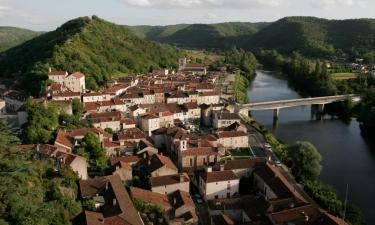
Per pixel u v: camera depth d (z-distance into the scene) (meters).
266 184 143.75
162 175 146.38
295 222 111.12
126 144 181.62
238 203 130.38
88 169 150.25
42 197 97.56
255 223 114.19
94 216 98.88
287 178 161.75
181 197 129.00
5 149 101.69
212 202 131.38
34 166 107.31
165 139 197.25
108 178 128.88
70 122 195.12
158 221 118.19
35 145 147.38
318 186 154.00
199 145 174.88
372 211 148.62
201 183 147.88
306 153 168.00
